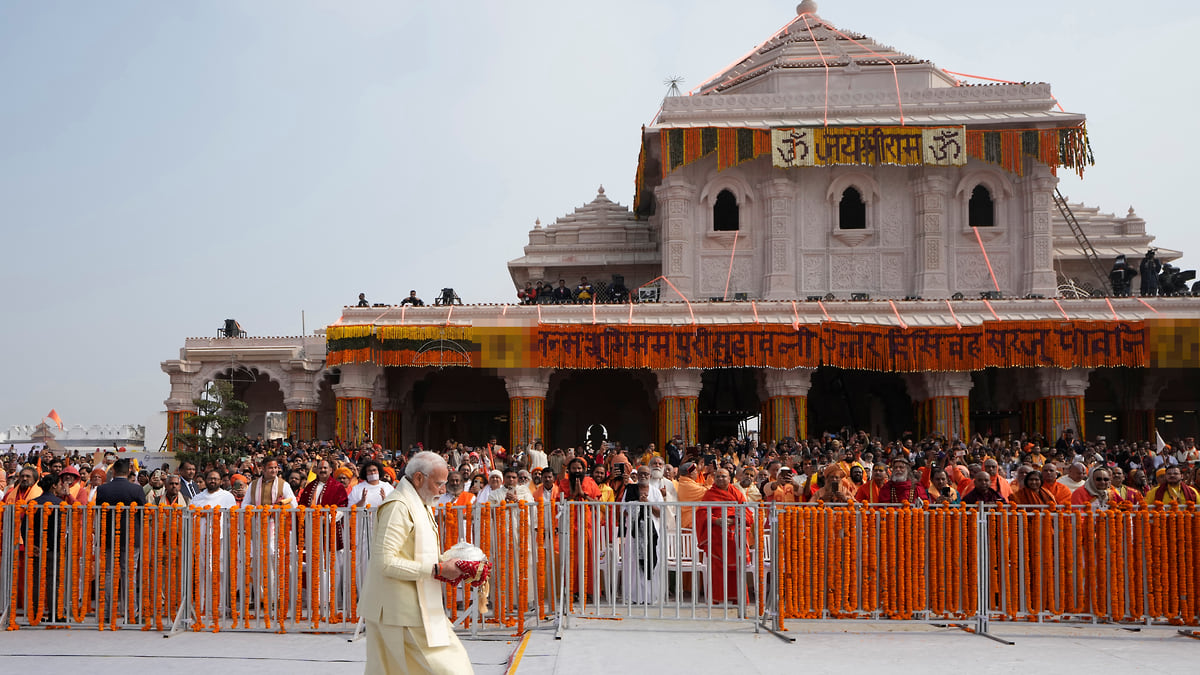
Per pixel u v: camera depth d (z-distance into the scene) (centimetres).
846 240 3888
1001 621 1063
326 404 4297
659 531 1137
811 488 1452
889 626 1056
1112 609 1048
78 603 1077
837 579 1047
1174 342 3152
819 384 4181
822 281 3884
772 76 4134
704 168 3966
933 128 3719
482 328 3300
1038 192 3784
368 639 636
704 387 4231
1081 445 2694
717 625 1055
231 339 4038
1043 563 1060
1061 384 3222
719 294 3903
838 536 1052
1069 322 3177
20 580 1102
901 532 1052
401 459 2544
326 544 1068
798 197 3919
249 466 1672
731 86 4297
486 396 4278
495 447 2652
